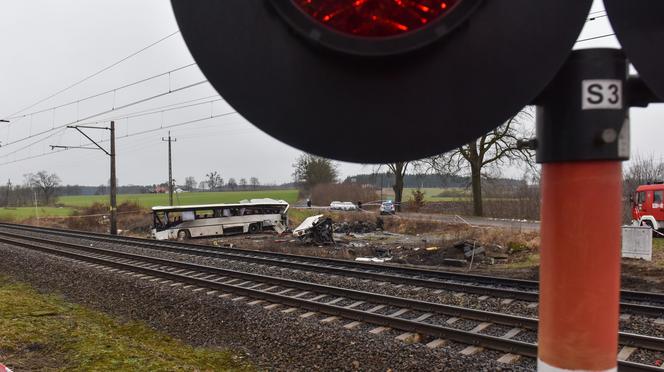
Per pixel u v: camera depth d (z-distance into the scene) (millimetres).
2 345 6344
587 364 1189
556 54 1070
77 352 6270
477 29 1072
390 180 46844
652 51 1099
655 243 18109
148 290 10367
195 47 1116
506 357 5934
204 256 16203
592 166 1171
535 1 1071
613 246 1188
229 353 6973
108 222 40094
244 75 1111
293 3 1040
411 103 1097
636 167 36031
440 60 1082
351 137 1115
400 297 8812
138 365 5879
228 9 1103
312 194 58062
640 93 1205
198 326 8156
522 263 15352
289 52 1100
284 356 6594
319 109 1110
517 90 1081
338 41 1028
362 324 7582
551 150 1197
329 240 22578
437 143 1104
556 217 1212
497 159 32250
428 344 6535
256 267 13367
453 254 17047
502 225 26359
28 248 18688
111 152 30484
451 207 39312
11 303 9008
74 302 10430
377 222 29938
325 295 9719
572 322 1190
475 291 9477
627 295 8945
